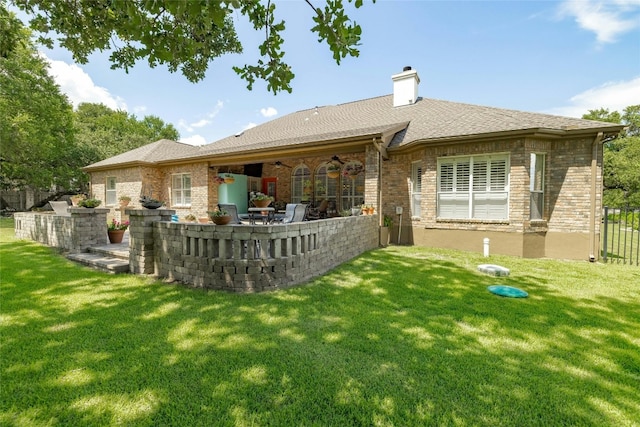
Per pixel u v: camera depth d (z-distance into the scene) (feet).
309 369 8.68
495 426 6.68
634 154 71.05
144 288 15.87
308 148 33.73
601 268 22.09
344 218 23.09
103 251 22.59
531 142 26.30
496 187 27.76
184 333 10.82
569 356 9.66
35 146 52.39
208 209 43.70
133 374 8.34
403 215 34.17
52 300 13.99
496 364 9.09
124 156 54.24
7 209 71.97
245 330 11.10
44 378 8.10
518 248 26.32
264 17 10.05
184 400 7.33
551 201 27.14
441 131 30.66
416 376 8.43
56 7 13.98
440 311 13.24
